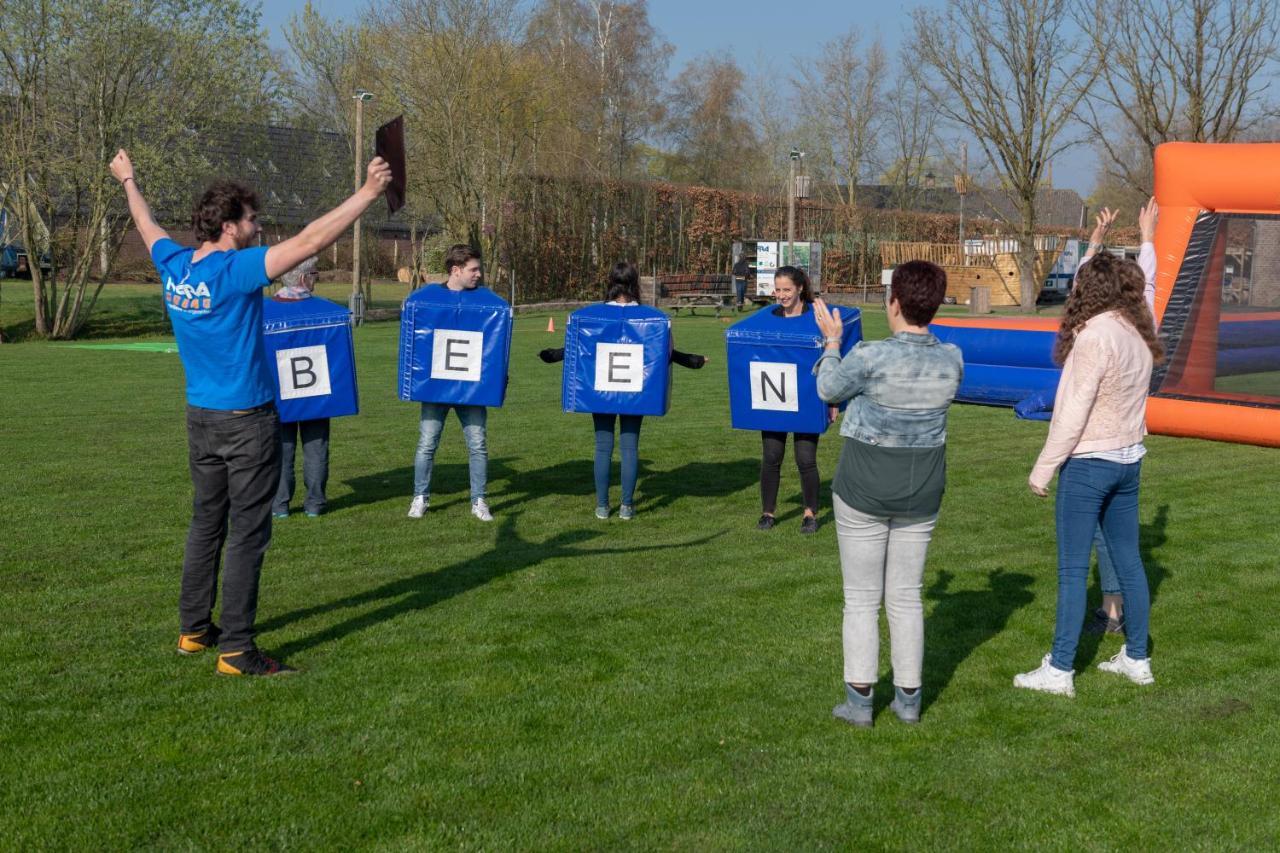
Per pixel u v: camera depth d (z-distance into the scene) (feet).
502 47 99.50
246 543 14.21
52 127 75.77
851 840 10.51
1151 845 10.53
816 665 14.99
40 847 10.07
